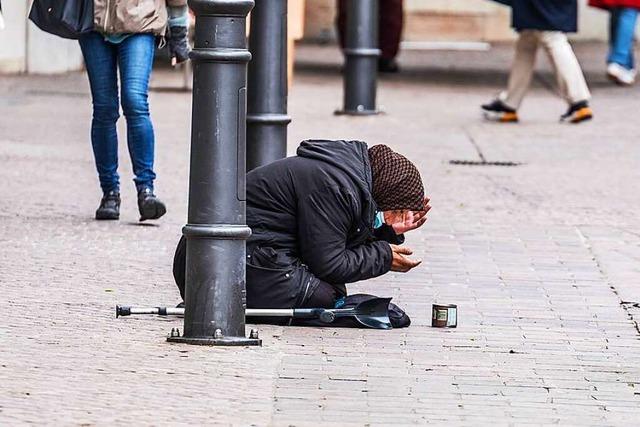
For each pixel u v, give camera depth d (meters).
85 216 24.42
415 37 77.62
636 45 75.44
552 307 18.98
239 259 15.70
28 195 26.39
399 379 14.83
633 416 13.74
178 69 54.31
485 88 53.81
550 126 41.62
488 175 31.69
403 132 39.09
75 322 16.78
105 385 14.00
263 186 16.98
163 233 23.14
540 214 26.77
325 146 17.03
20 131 35.56
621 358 16.23
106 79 23.45
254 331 16.12
